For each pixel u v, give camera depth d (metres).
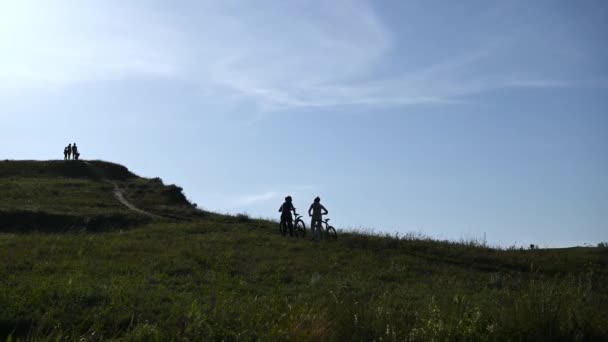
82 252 18.97
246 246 22.11
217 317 9.44
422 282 16.30
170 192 42.53
